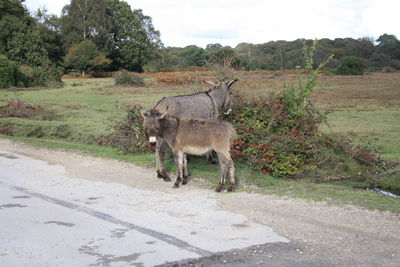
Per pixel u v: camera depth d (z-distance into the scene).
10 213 7.26
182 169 9.20
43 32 65.75
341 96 32.09
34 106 21.72
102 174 10.24
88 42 68.06
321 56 89.88
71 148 13.32
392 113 22.45
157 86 41.72
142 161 11.38
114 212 7.33
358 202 7.64
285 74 54.06
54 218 7.02
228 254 5.61
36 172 10.38
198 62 71.38
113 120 17.55
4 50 52.47
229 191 8.70
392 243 5.95
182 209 7.49
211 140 8.55
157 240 6.07
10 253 5.64
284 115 11.98
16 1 61.78
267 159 10.29
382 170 11.51
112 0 78.25
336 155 12.01
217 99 10.95
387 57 103.31
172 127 8.78
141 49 80.62
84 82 49.88
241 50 102.44
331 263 5.34
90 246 5.87
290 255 5.58
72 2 75.12
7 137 15.54
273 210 7.39
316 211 7.29
